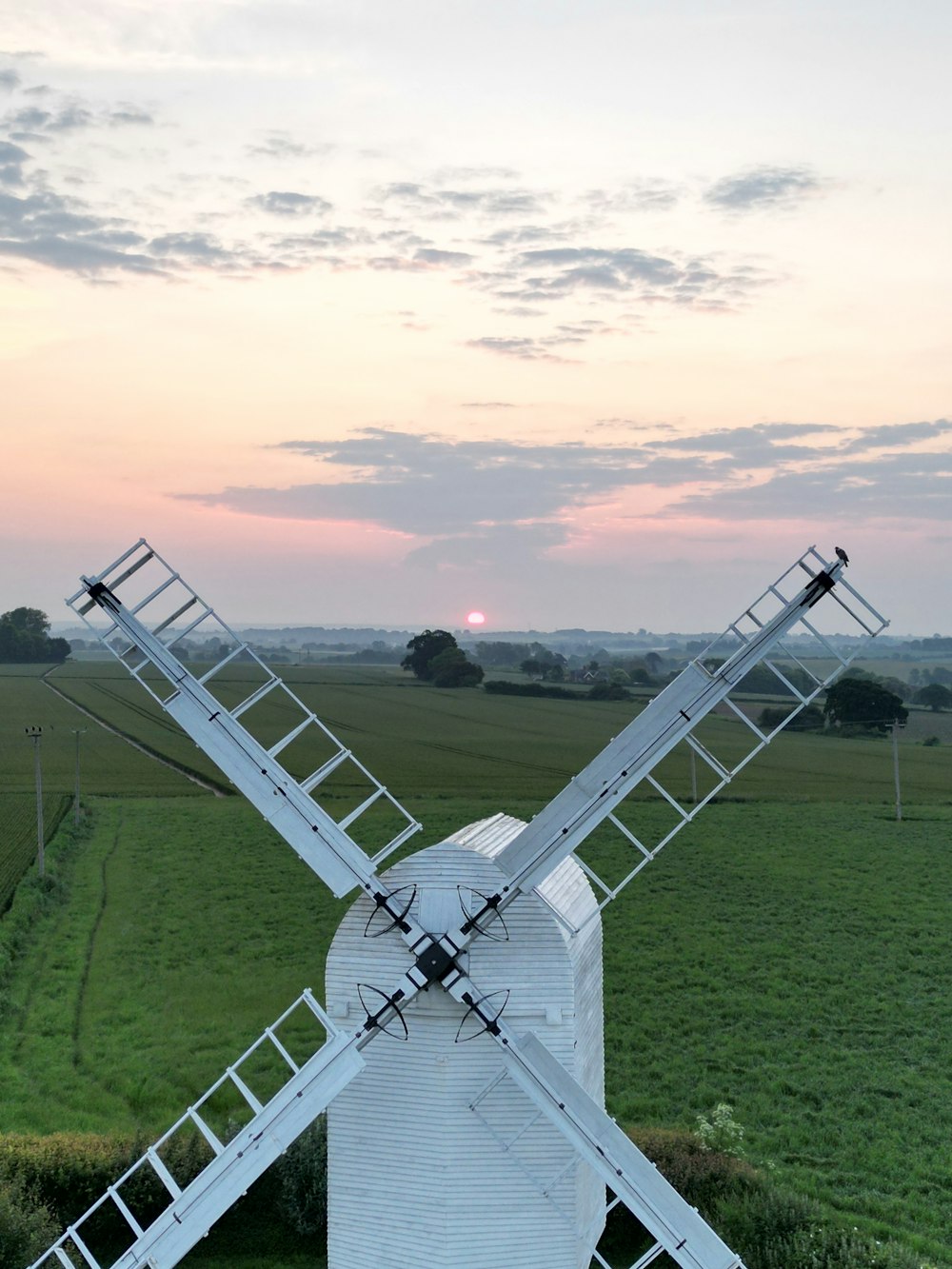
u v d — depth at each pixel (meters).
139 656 20.25
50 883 62.78
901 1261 22.39
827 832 80.00
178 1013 44.72
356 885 19.56
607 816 19.66
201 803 92.56
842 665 19.08
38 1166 25.25
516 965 19.03
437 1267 18.89
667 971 49.84
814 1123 34.03
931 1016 44.03
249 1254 24.53
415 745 144.50
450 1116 18.94
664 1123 34.06
